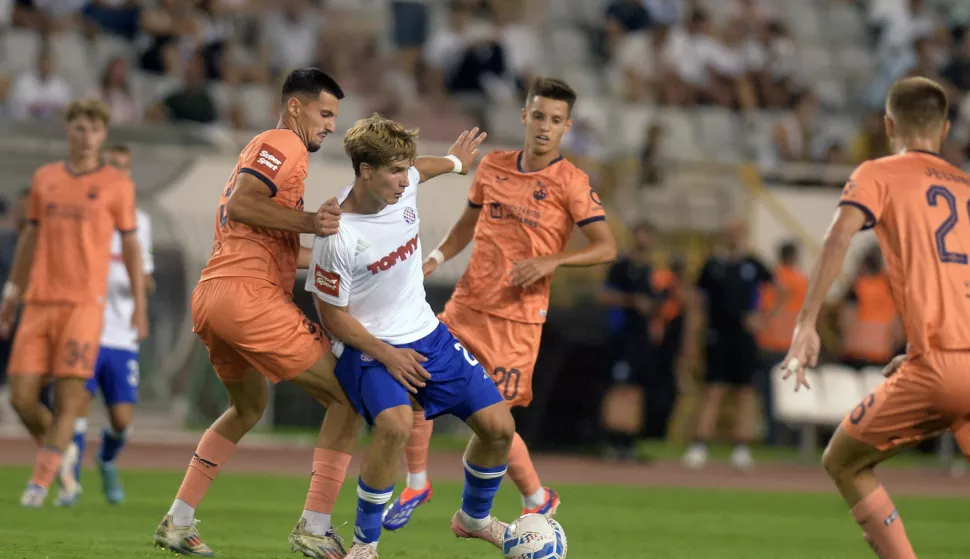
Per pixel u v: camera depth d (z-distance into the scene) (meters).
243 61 75.75
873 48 94.19
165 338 60.53
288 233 21.69
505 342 25.53
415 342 20.91
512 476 24.92
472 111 73.06
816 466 59.50
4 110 65.88
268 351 21.08
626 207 67.19
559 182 25.72
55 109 66.31
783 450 66.38
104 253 32.06
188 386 61.47
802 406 58.47
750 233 68.00
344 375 21.05
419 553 24.73
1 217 55.28
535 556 20.31
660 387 60.81
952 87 84.88
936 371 19.50
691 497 43.28
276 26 76.62
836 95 88.94
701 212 67.88
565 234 25.97
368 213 20.58
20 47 71.75
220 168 61.84
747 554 27.31
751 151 78.25
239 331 21.02
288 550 24.12
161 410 60.84
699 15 84.56
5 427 58.84
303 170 21.52
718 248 67.69
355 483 43.06
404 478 45.88
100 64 73.00
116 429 34.25
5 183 59.09
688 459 57.19
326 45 76.12
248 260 21.23
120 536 25.56
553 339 58.34
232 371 22.17
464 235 26.97
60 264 31.73
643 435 63.81
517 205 25.75
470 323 25.73
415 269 21.25
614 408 56.59
